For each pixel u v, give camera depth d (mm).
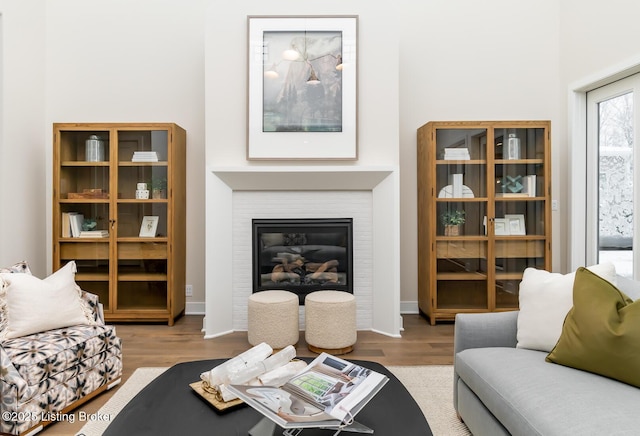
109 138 3641
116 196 3643
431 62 4047
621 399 1331
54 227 3613
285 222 3584
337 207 3619
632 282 1822
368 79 3465
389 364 2764
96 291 3691
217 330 3412
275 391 1337
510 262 3717
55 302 2227
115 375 2385
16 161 3553
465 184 3686
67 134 3674
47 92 3941
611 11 3270
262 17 3418
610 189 3473
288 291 3471
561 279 1898
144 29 3988
